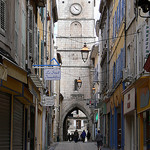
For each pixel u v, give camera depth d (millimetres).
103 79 45219
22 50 19250
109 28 37031
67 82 73000
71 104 72438
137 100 19953
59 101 66938
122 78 25922
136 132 20609
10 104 15273
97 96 56969
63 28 74750
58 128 66625
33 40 22797
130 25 22844
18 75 13656
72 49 73750
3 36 14188
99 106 48938
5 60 12172
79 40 74438
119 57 27562
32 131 24078
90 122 71938
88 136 64562
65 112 72312
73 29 75062
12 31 15828
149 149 17609
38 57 26641
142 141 19281
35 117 25656
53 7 49562
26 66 20484
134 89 20562
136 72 20297
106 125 41125
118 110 31156
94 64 66250
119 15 28156
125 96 24203
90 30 74938
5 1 14266
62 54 73750
